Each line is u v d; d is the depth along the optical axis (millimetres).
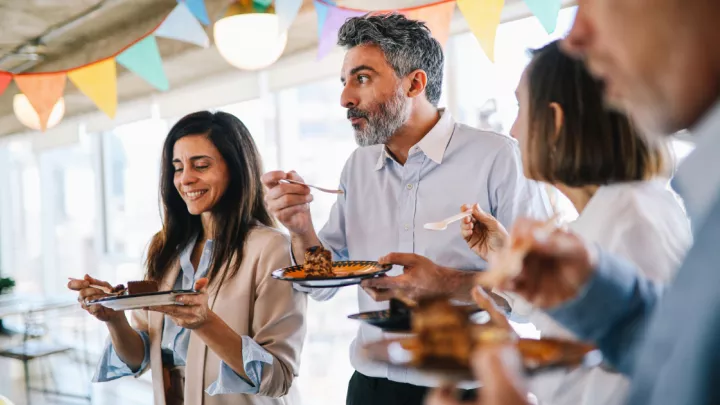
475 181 1827
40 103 3162
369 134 1830
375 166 1975
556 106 1113
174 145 2049
